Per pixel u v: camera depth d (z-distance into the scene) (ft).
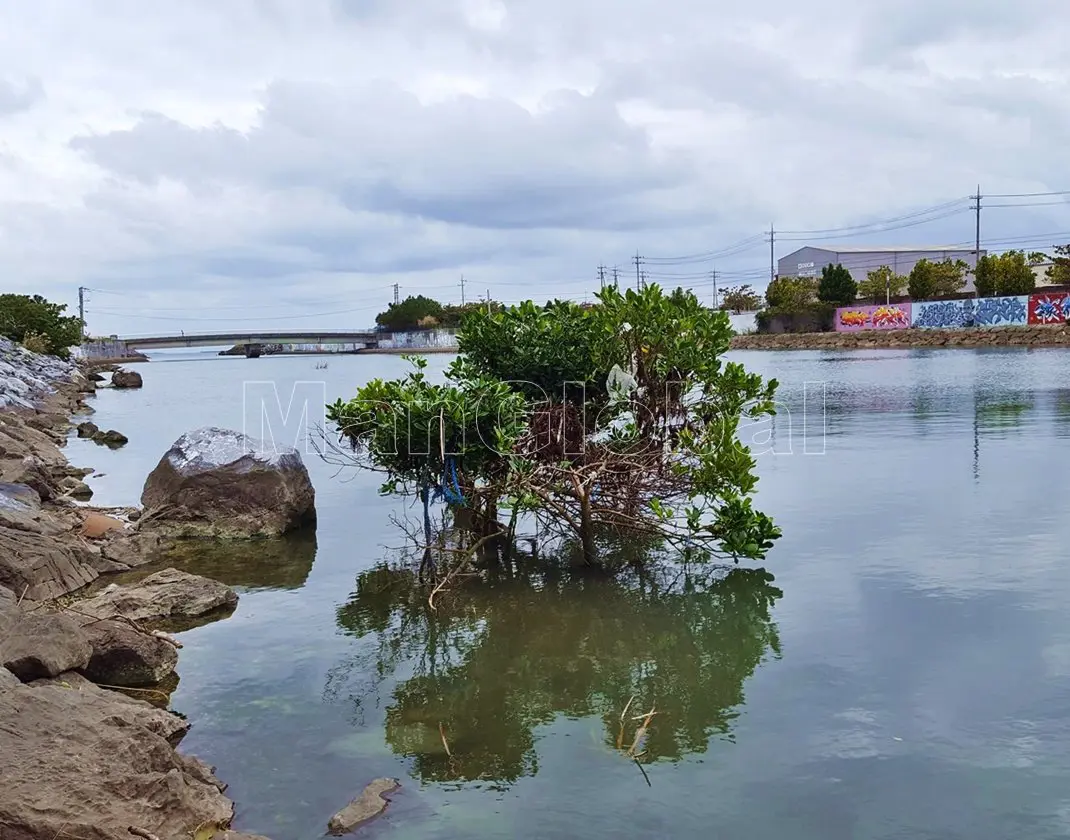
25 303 169.89
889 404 65.87
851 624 21.74
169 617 24.26
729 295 305.32
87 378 146.51
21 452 43.80
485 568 28.27
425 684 19.77
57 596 25.76
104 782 13.65
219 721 18.11
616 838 13.71
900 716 17.04
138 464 51.42
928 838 13.38
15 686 15.48
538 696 18.98
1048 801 14.14
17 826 12.54
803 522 31.17
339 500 39.22
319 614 24.47
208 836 14.06
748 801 14.56
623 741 16.79
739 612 23.17
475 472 27.50
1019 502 32.53
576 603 24.73
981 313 186.19
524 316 31.35
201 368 191.42
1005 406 61.67
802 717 17.25
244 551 31.12
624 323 31.09
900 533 29.17
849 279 229.66
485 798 14.99
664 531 29.04
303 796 15.26
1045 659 19.16
